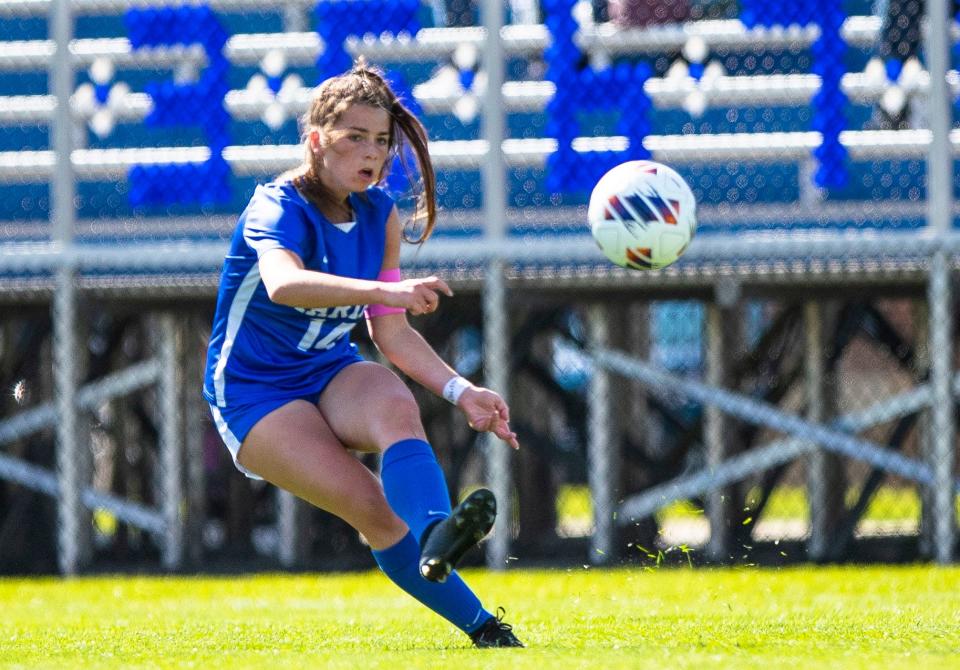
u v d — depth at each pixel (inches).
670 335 1786.4
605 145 1248.2
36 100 1371.8
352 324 567.2
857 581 1023.6
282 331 554.3
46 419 1357.0
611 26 1291.8
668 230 650.8
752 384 1542.8
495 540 1257.4
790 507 2043.6
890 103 1251.8
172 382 1373.0
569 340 1352.1
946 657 506.9
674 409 1784.0
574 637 609.9
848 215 1288.1
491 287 1266.0
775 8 1254.3
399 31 1275.8
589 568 1248.2
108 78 1318.9
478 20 1453.0
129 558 1512.1
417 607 872.9
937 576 1061.1
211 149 1291.8
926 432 1305.4
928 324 1369.3
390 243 580.1
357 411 542.6
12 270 1314.0
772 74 1362.0
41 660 542.3
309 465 538.6
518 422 1306.6
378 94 550.0
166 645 613.6
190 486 1418.6
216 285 1323.8
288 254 530.3
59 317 1302.9
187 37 1300.4
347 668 477.7
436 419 1416.1
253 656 538.9
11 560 1390.3
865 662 486.6
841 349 1400.1
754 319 1811.0
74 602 987.3
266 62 1307.8
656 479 1400.1
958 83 1322.6
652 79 1286.9
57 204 1304.1
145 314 1392.7
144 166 1302.9
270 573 1307.8
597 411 1312.7
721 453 1338.6
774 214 1293.1
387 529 552.1
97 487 1744.6
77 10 1306.6
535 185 1323.8
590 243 1255.5
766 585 1003.3
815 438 1285.7
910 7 1261.1
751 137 1256.2
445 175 1341.0
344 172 546.3
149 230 1350.9
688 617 720.3
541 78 1412.4
